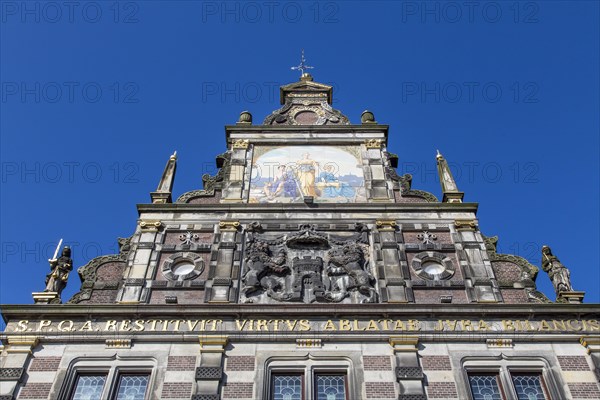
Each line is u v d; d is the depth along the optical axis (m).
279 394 15.18
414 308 16.52
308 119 23.42
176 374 15.33
